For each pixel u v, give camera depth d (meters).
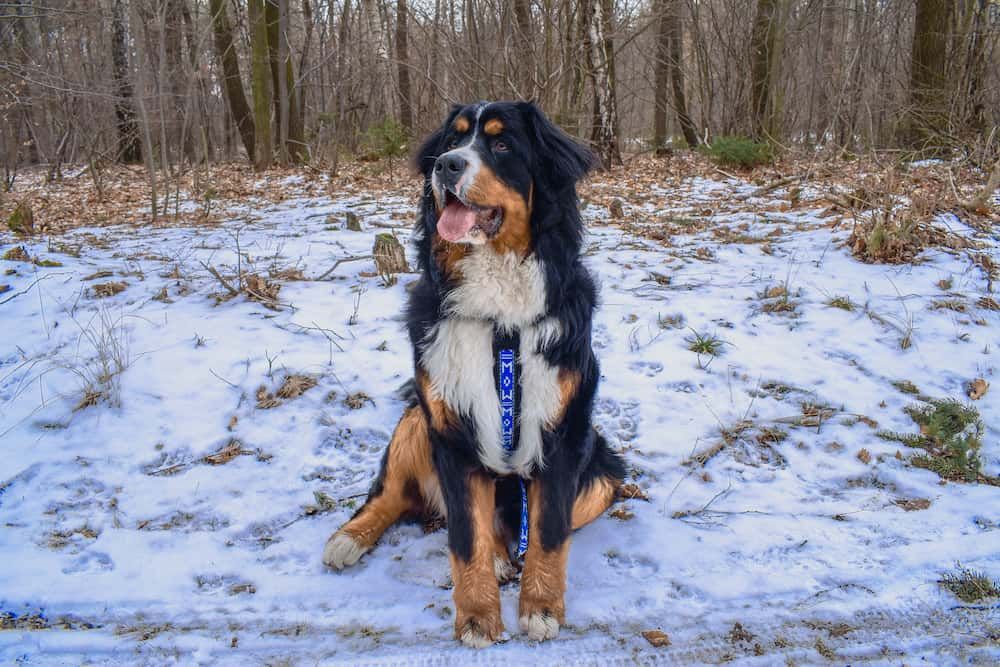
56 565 3.38
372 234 8.88
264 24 17.91
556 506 3.05
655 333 5.68
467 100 14.61
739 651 2.82
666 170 14.95
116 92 16.06
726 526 3.62
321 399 4.84
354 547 3.39
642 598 3.12
